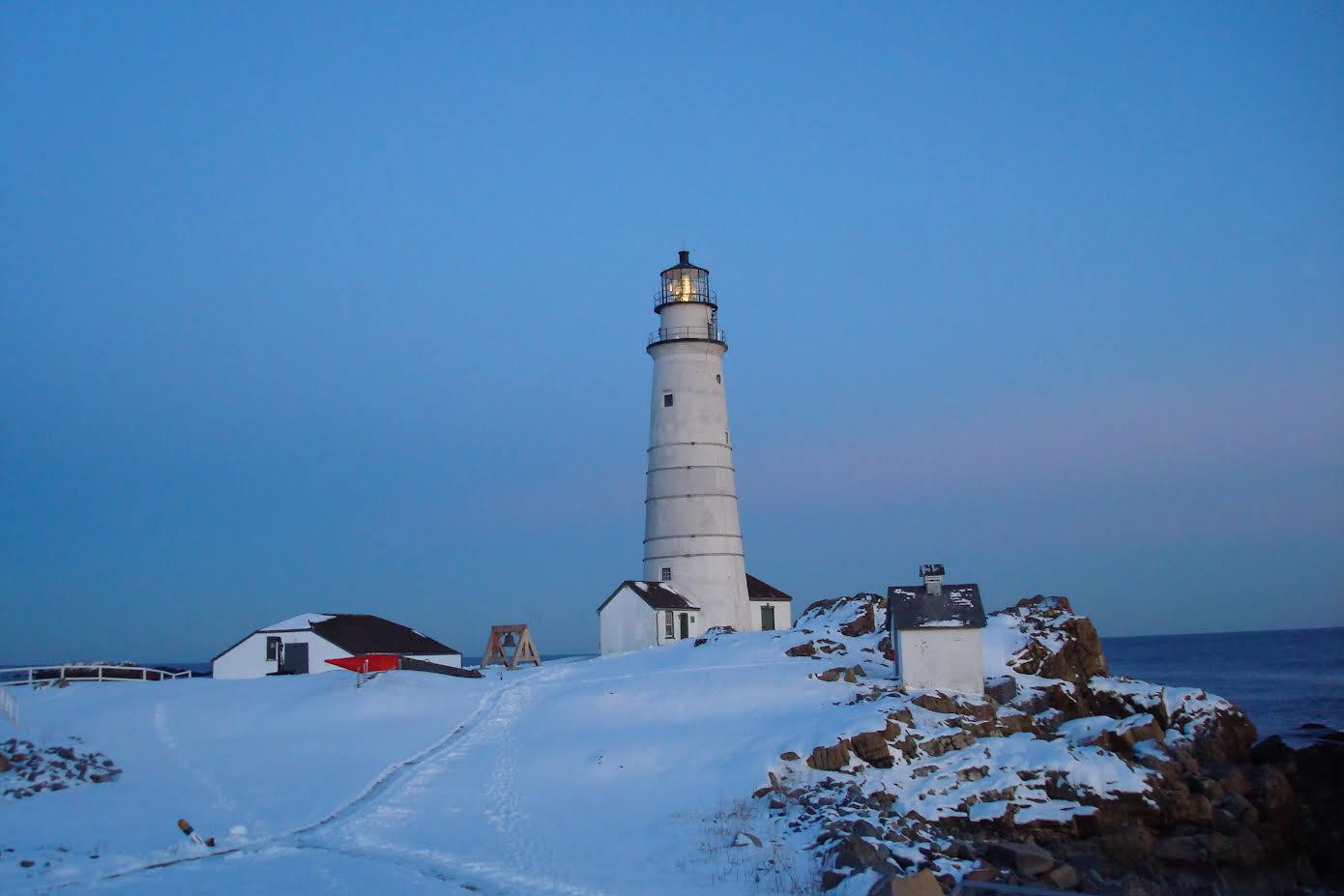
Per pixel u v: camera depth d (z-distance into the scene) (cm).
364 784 3944
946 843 3147
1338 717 8569
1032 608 5734
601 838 3206
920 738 3978
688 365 7619
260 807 3672
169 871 2872
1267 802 4003
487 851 3075
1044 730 4444
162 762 4400
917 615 4850
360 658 5831
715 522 7481
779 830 3216
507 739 4578
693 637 7012
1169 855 3509
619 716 4734
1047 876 3041
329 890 2659
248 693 5616
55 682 6081
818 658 5509
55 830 3388
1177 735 4541
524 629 6950
